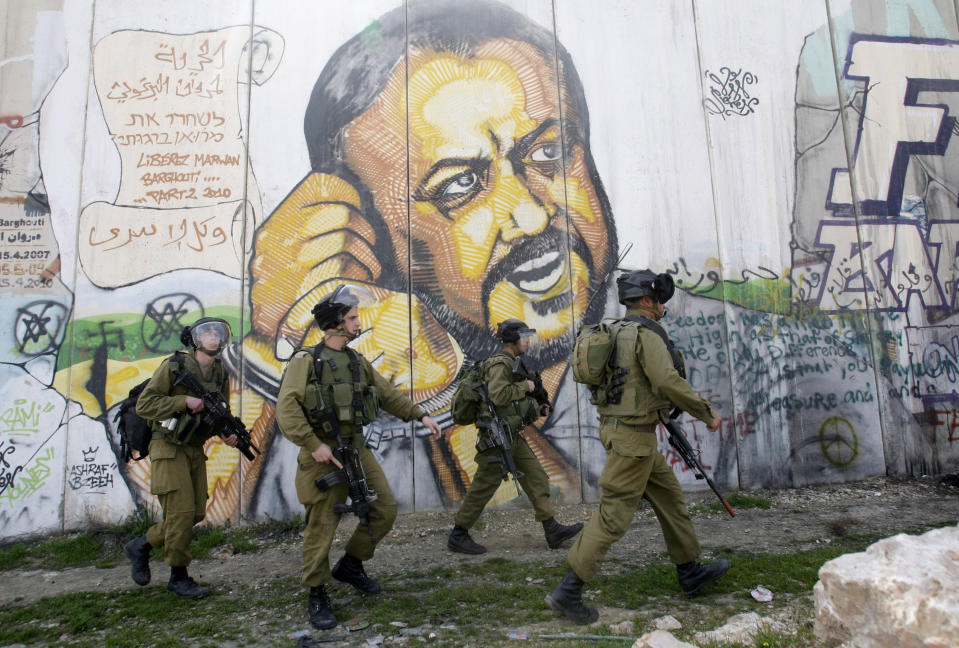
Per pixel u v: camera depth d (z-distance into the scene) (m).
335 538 4.63
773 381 5.72
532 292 5.55
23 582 4.09
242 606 3.44
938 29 6.36
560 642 2.81
